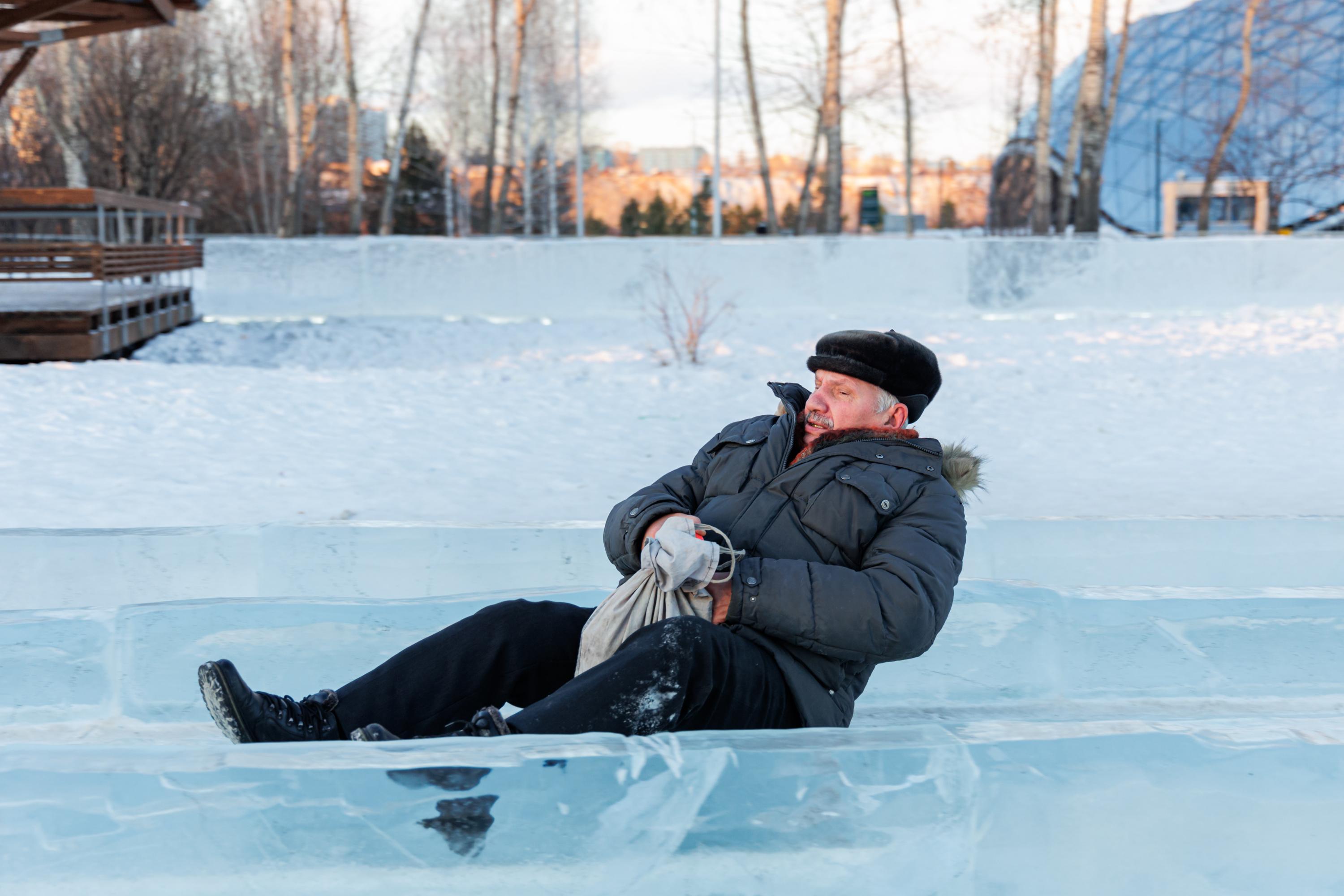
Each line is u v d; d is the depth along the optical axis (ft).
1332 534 12.26
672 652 6.16
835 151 69.51
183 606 8.73
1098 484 20.21
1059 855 5.68
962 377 34.91
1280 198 125.18
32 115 92.38
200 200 127.95
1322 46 131.95
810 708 6.83
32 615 8.51
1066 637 9.39
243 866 5.15
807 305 57.47
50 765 5.22
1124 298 57.11
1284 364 37.14
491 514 17.28
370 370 33.71
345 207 154.61
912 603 6.61
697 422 26.78
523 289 57.57
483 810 5.33
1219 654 9.53
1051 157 102.99
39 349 38.32
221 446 22.26
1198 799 5.76
